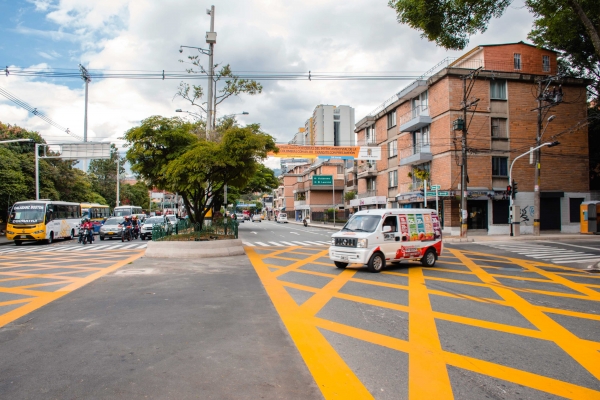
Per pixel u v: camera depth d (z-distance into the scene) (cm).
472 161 2723
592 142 3188
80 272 1168
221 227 1733
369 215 1251
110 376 419
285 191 8419
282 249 1914
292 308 730
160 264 1332
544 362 478
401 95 3275
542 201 2889
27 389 387
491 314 702
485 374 440
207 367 445
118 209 4000
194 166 1481
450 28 1448
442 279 1060
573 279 1074
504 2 1357
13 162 3002
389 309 730
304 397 376
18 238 2383
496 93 2800
